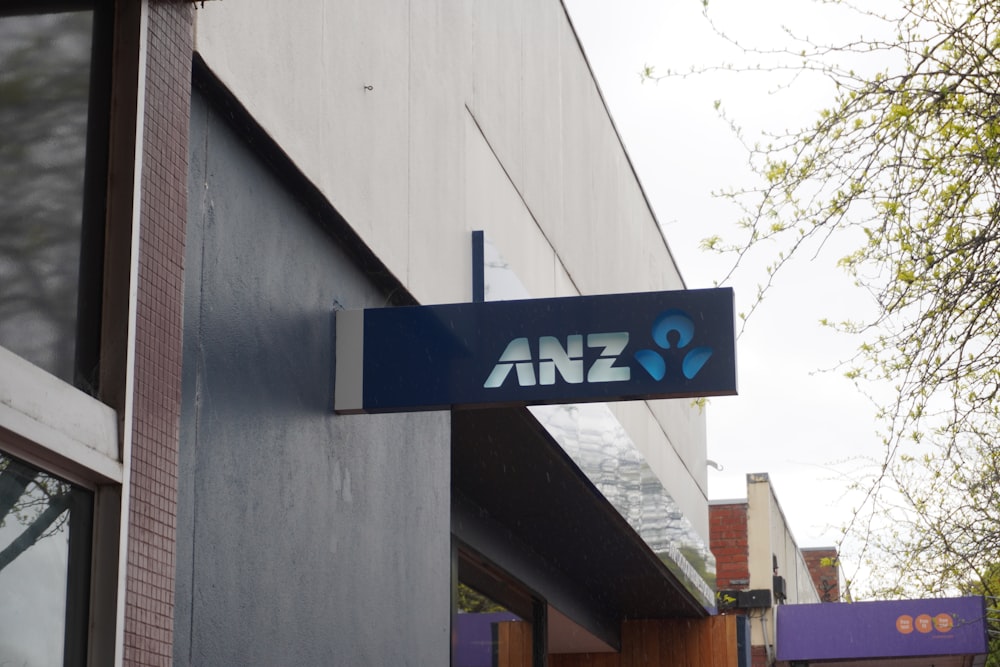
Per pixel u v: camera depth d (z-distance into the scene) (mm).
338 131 7480
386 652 7855
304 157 6910
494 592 14695
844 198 6488
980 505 8422
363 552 7609
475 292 10000
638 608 19375
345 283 7711
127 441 4711
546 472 12570
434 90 9484
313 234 7273
